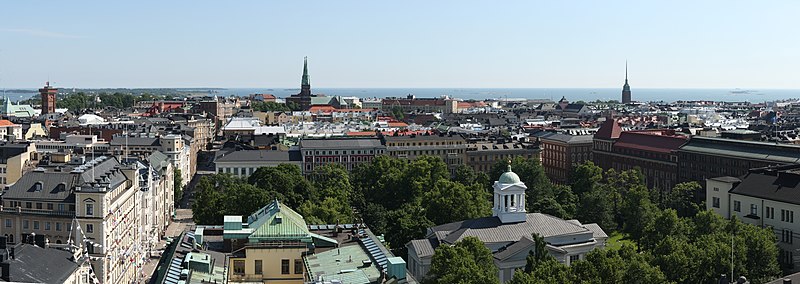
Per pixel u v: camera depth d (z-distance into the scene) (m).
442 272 170.62
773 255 192.75
